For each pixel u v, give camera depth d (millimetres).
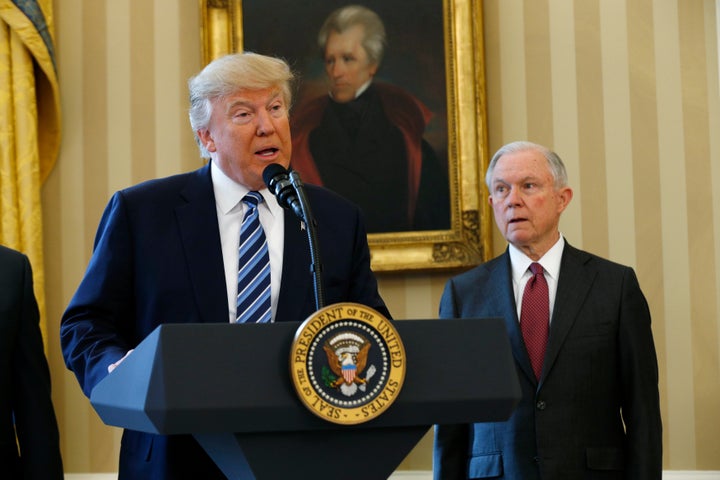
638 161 5102
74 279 5203
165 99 5305
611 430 3613
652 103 5121
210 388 1557
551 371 3602
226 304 2525
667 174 5082
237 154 2537
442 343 1715
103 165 5270
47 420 3018
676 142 5094
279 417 1593
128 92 5312
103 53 5336
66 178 5266
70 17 5352
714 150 5066
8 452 2947
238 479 1717
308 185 2756
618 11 5180
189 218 2600
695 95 5105
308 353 1592
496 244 5133
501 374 1729
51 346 5160
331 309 1612
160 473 2352
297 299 2555
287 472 1646
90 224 5234
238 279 2549
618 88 5145
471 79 5113
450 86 5129
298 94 5184
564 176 3951
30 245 5059
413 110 5141
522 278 3855
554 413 3559
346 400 1604
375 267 5047
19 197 5086
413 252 5055
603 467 3539
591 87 5160
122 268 2559
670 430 4926
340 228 2707
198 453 2361
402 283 5125
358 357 1617
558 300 3717
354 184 5129
